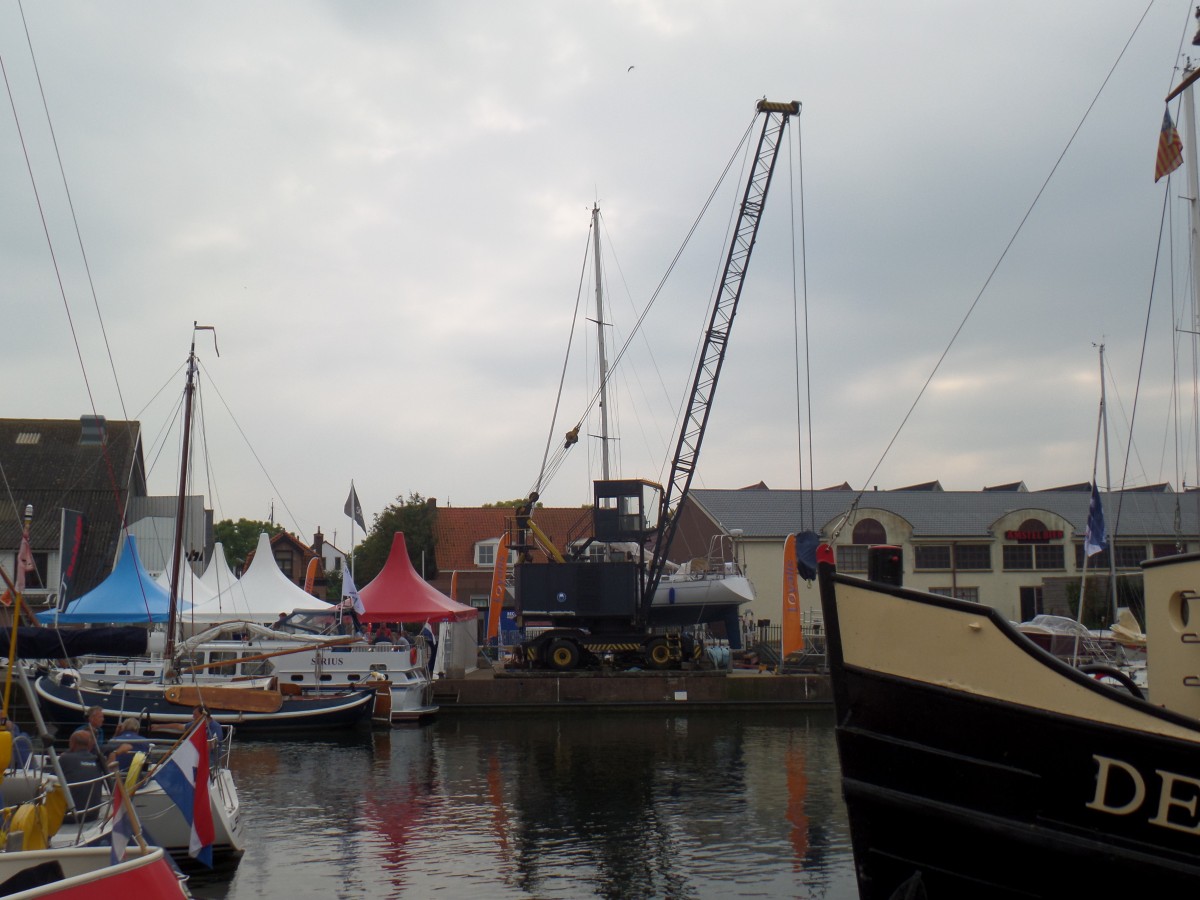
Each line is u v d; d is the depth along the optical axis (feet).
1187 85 69.10
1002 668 28.66
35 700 33.60
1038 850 28.35
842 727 30.58
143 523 177.17
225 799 55.01
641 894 47.44
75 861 33.12
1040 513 187.42
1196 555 32.40
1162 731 26.81
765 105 145.28
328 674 113.39
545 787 73.92
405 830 60.23
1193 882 26.73
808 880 49.57
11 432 192.34
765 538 184.14
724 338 147.54
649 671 131.75
